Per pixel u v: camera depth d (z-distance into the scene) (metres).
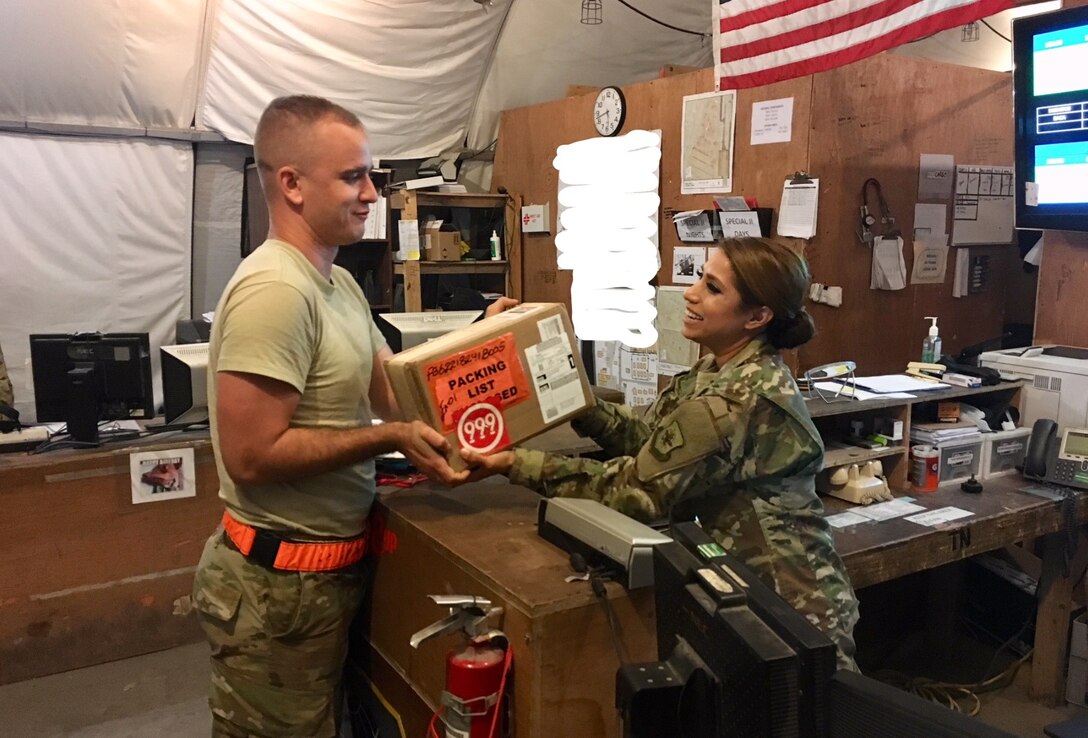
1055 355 2.92
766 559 1.58
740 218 3.19
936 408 2.83
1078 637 2.80
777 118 3.09
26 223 4.15
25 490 2.78
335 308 1.62
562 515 1.48
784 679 0.83
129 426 3.11
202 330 3.91
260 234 4.55
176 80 4.17
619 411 1.85
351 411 1.59
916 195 3.23
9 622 2.82
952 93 3.27
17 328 4.21
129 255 4.42
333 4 4.12
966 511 2.47
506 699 1.32
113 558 2.94
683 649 1.04
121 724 2.62
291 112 1.52
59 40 3.78
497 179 5.02
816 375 2.80
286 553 1.57
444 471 1.49
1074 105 2.65
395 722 1.68
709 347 1.73
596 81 5.14
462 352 1.51
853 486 2.53
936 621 3.14
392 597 1.70
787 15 2.75
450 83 4.78
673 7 4.72
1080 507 2.63
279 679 1.61
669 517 1.68
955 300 3.44
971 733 0.69
